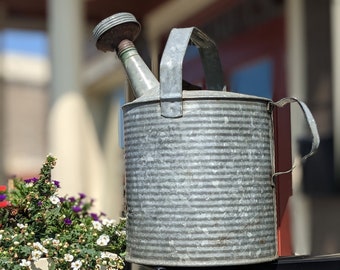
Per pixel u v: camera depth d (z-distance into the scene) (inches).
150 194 88.7
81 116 258.1
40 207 113.0
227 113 87.6
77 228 113.7
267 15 301.4
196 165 86.7
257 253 88.5
